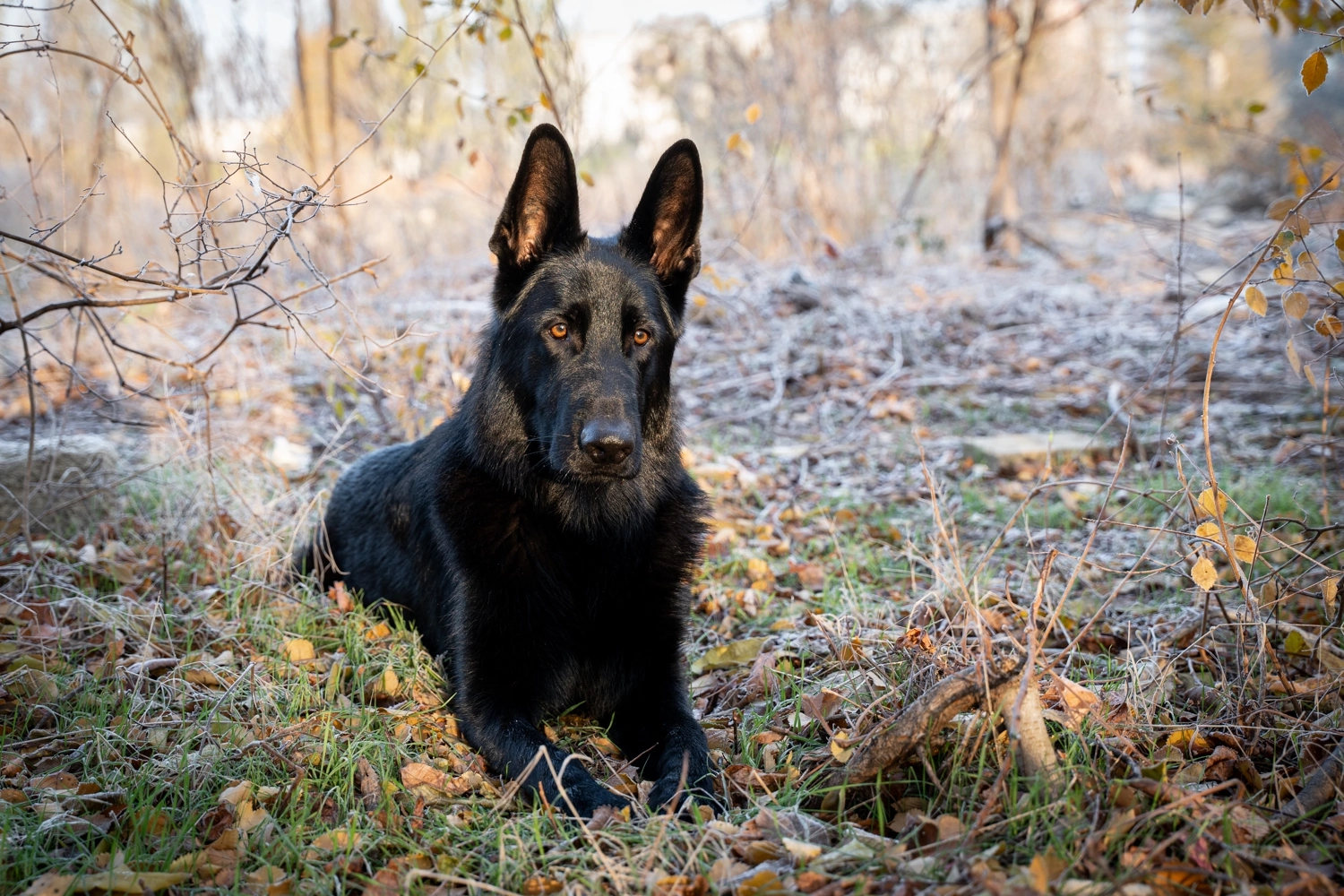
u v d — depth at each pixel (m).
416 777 3.16
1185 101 20.69
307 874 2.67
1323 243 7.61
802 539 5.54
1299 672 3.62
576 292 3.60
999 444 6.63
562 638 3.71
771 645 4.20
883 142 14.66
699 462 6.57
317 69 11.49
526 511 3.68
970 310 9.90
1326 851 2.54
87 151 10.36
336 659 3.90
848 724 3.35
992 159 16.06
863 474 6.61
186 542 5.00
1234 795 2.91
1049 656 3.84
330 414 7.46
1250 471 5.99
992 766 2.89
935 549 3.70
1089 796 2.75
